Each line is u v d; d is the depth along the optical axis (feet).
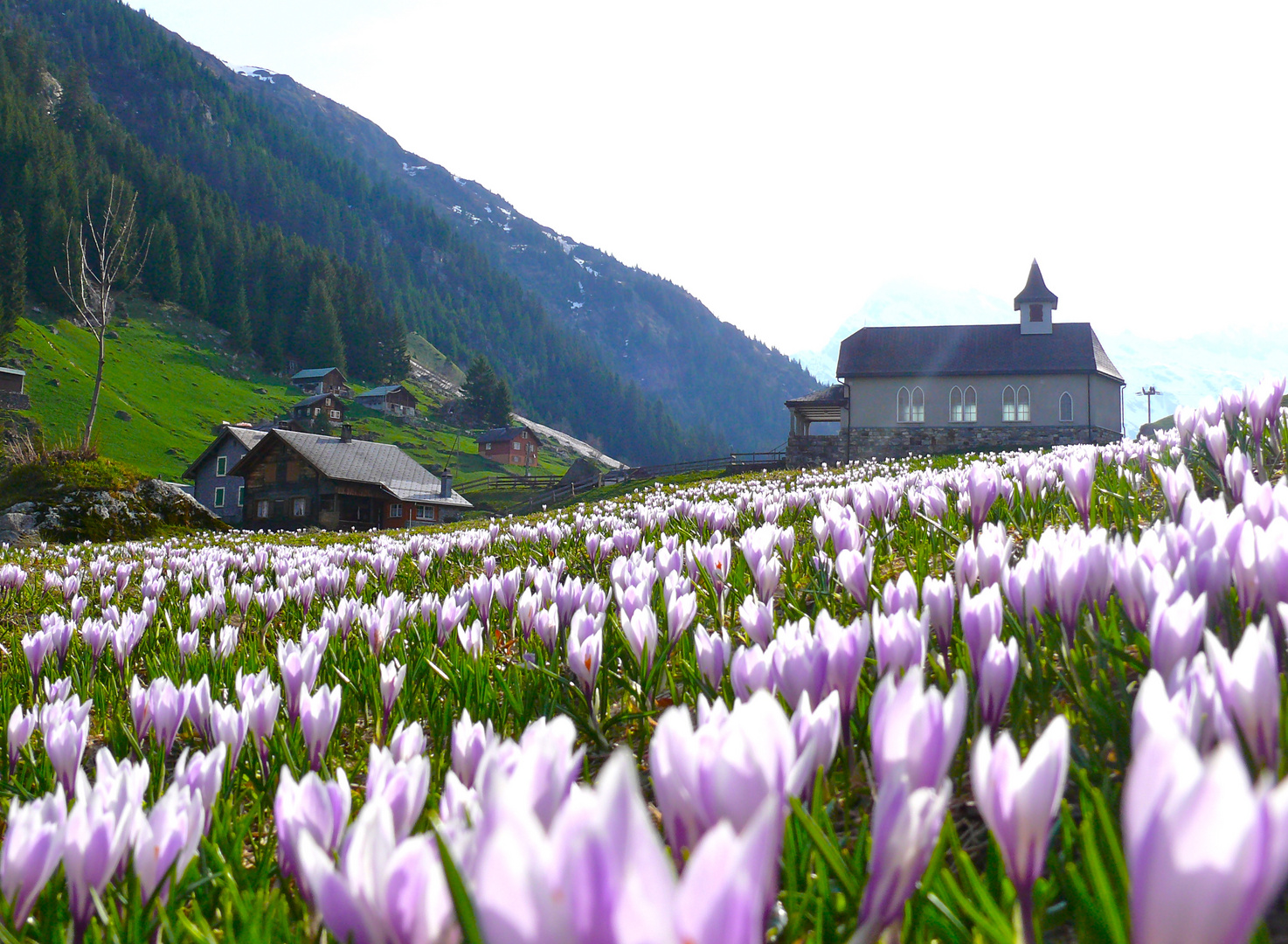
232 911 6.01
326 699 7.88
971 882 4.08
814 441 216.95
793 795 4.06
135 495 102.22
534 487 342.23
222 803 7.49
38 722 10.91
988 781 3.58
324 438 266.98
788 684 6.02
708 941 1.82
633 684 11.20
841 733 6.35
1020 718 7.66
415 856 3.12
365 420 614.34
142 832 5.04
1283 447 18.48
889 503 20.83
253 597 27.94
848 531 14.14
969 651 6.64
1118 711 6.70
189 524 104.99
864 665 9.02
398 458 284.41
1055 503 20.92
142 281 632.79
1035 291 215.31
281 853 4.81
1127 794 2.32
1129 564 7.02
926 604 8.12
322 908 3.15
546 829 3.37
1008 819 3.53
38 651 15.72
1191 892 2.06
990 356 213.87
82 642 19.60
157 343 592.60
